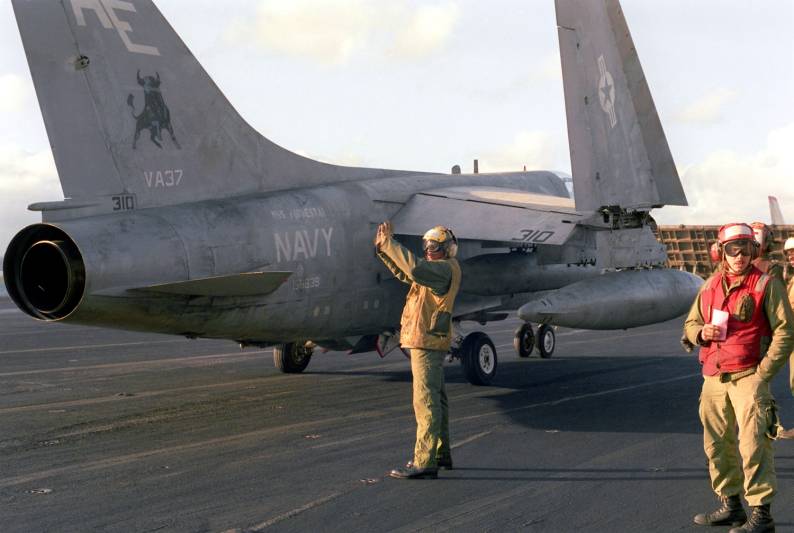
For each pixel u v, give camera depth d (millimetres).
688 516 5246
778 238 25188
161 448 7527
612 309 9789
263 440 7859
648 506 5473
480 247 12039
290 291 9500
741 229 4742
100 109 8461
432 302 6273
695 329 5020
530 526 5047
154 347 18172
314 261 9789
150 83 8859
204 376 12961
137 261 7844
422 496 5746
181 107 9109
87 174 8328
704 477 6242
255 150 9875
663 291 10344
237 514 5355
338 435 8070
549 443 7578
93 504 5648
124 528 5082
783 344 4586
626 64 10742
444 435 6465
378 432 8211
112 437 8078
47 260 7867
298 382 12188
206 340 19969
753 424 4664
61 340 20141
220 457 7117
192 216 8641
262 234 9156
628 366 13648
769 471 4668
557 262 11836
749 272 4805
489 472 6461
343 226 10281
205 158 9289
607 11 10539
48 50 8219
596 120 10273
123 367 14273
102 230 7828
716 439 4980
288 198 9789
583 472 6434
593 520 5168
